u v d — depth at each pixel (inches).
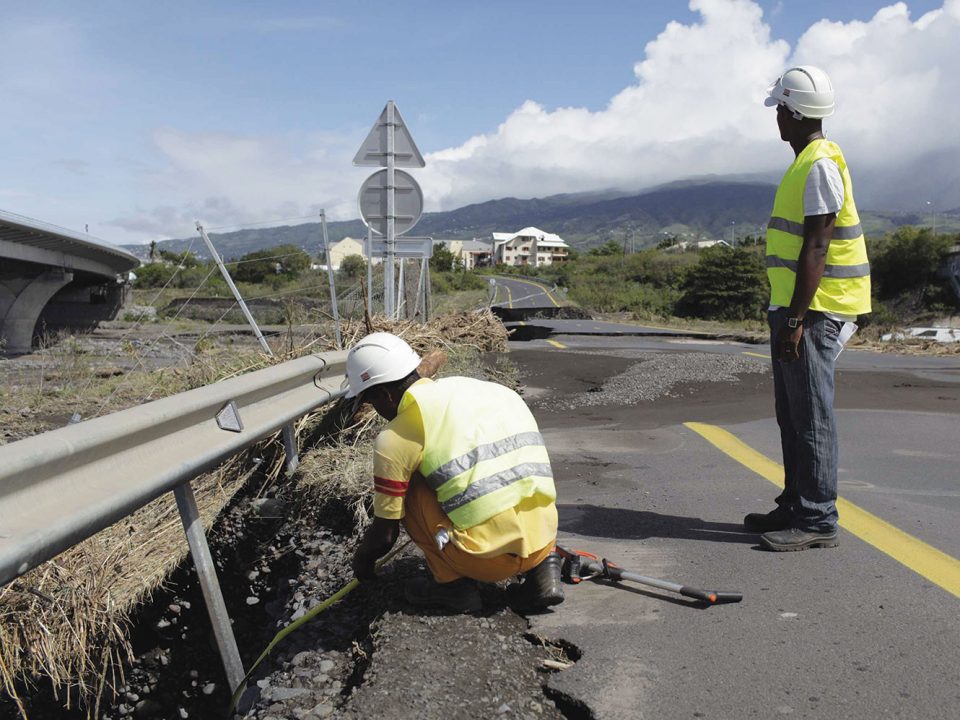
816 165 145.6
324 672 121.1
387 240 430.9
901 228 2967.5
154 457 130.3
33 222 946.7
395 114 425.7
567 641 121.4
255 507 203.5
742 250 2623.0
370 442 221.1
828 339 150.9
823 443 152.6
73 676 146.0
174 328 923.4
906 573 142.3
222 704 164.2
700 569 148.1
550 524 126.8
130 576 165.2
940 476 209.6
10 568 92.4
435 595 129.6
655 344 675.4
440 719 100.7
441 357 173.6
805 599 132.9
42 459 101.1
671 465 229.3
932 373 406.0
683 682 108.2
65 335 1103.0
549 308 1272.1
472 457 120.3
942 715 98.0
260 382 175.2
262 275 1503.4
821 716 99.0
